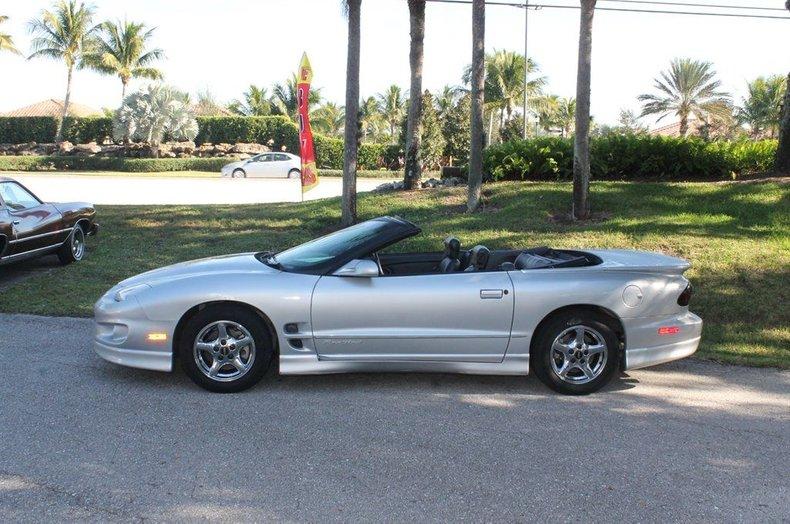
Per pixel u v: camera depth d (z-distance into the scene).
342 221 12.41
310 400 5.16
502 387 5.57
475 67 11.99
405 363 5.32
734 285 8.56
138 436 4.42
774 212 10.95
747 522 3.48
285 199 22.20
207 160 42.38
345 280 5.27
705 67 53.44
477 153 12.18
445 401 5.21
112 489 3.70
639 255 6.02
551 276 5.39
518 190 13.12
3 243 8.48
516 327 5.31
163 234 12.16
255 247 11.11
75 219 10.20
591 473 4.02
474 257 5.68
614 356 5.40
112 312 5.26
